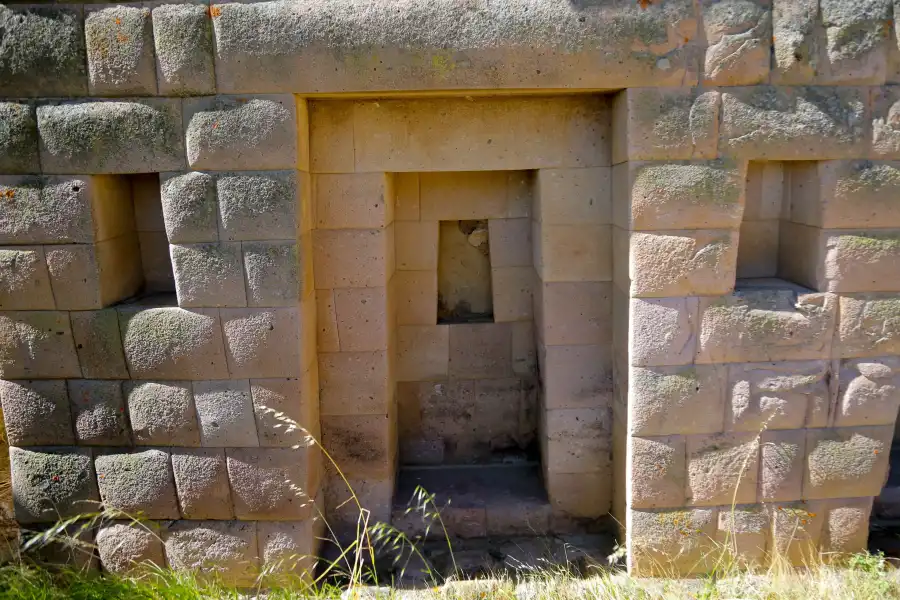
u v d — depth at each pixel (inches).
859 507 141.3
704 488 140.3
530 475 173.8
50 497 143.4
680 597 128.6
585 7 124.0
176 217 130.3
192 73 125.4
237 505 141.6
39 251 132.5
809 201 134.8
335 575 137.6
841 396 136.3
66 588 136.5
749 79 126.6
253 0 123.6
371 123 139.4
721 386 136.4
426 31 124.2
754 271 148.7
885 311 133.3
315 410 147.3
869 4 123.4
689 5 124.3
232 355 135.1
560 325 151.9
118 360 137.0
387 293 149.3
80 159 129.0
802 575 135.3
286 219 130.3
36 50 125.5
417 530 159.0
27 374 138.4
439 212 161.3
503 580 139.8
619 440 150.1
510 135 141.8
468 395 173.6
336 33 124.0
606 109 141.2
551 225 146.6
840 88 126.8
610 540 157.9
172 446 140.4
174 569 144.4
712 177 128.9
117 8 124.3
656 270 132.0
